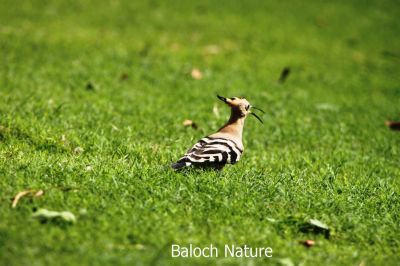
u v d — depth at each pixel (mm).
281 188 10172
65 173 9938
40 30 24344
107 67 19891
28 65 19125
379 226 9398
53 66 19344
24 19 25938
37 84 16969
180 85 18844
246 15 30438
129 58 21391
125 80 18625
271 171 11656
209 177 10172
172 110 15766
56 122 13344
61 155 11211
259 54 24188
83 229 8164
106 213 8703
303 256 8328
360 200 10328
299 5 33594
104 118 14141
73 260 7430
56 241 7816
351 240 9016
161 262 7617
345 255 8531
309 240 8766
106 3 30406
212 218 8984
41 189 9172
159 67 20734
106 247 7816
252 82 20141
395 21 32500
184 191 9617
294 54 24844
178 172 10414
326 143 14484
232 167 11289
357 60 25234
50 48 21688
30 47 21531
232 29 27562
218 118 15383
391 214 9922
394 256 8625
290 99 18562
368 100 19719
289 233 8945
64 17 27031
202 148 10273
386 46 27891
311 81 21406
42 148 11641
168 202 9211
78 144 11992
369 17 32750
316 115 17031
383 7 35156
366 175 12008
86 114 14242
